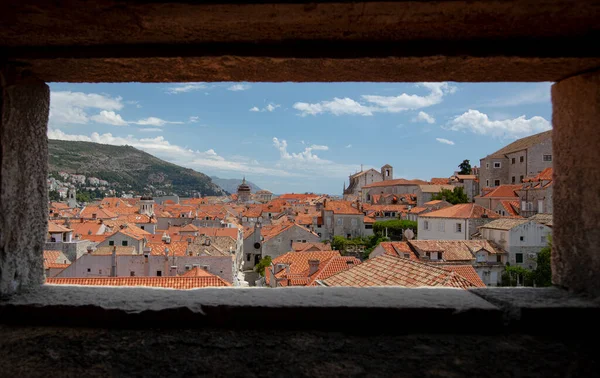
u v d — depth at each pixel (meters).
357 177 93.94
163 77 2.73
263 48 2.35
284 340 2.25
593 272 2.50
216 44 2.35
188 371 1.93
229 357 2.06
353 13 1.97
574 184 2.63
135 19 2.04
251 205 97.69
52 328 2.36
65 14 1.98
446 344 2.23
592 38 2.26
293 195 113.94
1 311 2.41
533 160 50.75
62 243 27.28
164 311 2.39
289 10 1.94
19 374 1.88
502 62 2.37
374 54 2.33
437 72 2.58
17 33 2.20
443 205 47.94
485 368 1.97
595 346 2.21
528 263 27.80
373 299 2.55
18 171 2.57
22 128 2.59
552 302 2.46
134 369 1.94
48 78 2.73
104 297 2.56
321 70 2.56
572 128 2.62
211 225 60.56
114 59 2.39
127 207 58.28
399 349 2.17
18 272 2.61
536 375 1.91
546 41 2.29
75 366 1.96
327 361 2.03
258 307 2.41
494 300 2.57
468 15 1.99
